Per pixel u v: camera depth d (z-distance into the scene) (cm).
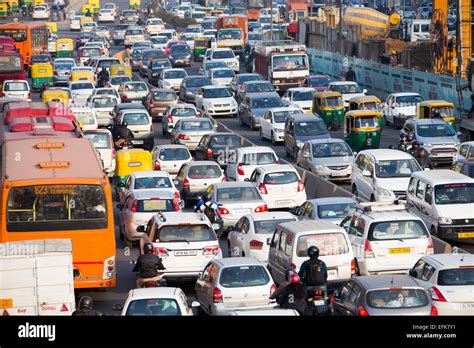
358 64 15475
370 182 7525
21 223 5028
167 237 5353
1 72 14538
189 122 10838
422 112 10888
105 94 12644
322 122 10181
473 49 13775
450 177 6569
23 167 5128
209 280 4638
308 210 6328
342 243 5062
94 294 5444
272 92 13012
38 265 4238
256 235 5769
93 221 5088
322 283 4553
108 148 8844
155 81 17275
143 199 6544
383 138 11369
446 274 4409
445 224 6362
